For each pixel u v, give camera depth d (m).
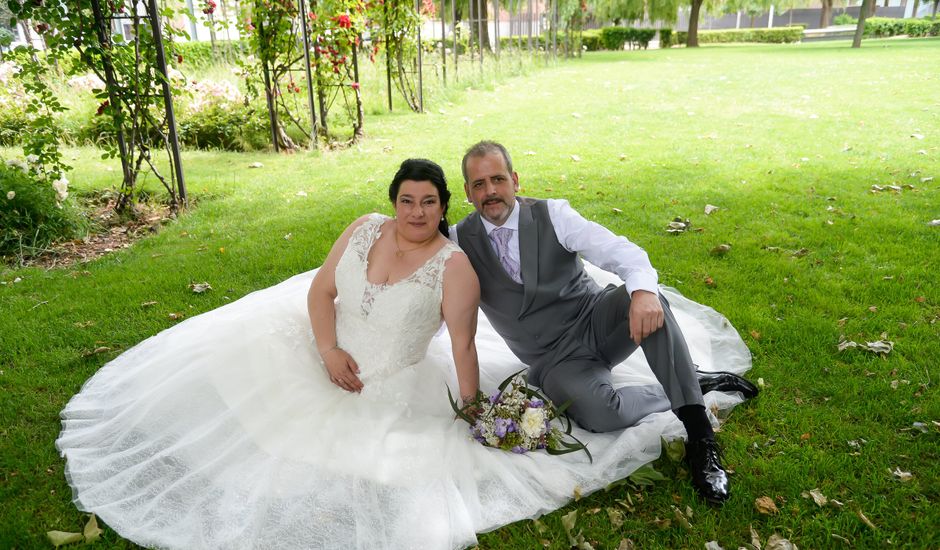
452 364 2.88
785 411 2.79
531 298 2.69
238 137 8.89
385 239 2.62
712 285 4.09
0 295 4.14
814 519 2.17
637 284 2.45
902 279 3.99
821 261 4.35
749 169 6.77
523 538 2.15
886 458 2.47
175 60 6.06
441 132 9.34
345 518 2.17
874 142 7.77
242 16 8.38
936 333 3.34
